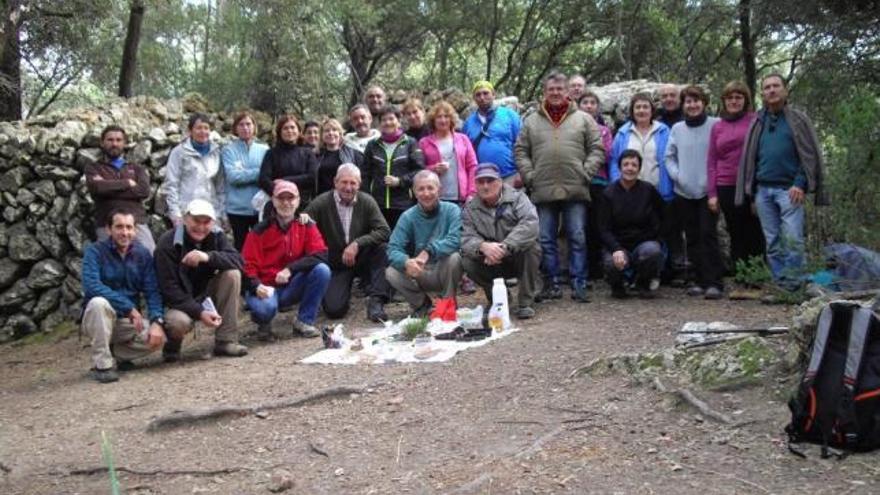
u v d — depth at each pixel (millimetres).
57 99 15727
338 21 13844
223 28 13062
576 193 7008
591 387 4461
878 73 10188
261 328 6672
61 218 8219
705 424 3744
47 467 4094
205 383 5438
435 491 3373
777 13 11570
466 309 6871
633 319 6141
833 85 10539
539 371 4879
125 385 5637
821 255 6426
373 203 7215
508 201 6520
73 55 13367
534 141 7137
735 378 4090
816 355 3410
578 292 7059
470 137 7836
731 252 7395
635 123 7473
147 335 5957
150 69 16328
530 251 6422
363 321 7059
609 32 19141
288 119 7523
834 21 10438
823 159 6477
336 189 7168
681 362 4414
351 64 18859
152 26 15633
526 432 3945
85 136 8297
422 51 20719
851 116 6492
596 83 20953
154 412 4863
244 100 12672
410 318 6555
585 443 3703
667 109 7691
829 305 3467
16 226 8219
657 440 3645
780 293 6410
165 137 8680
